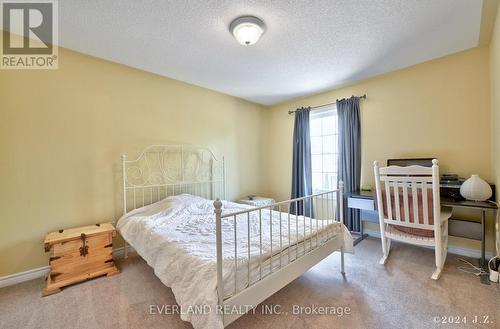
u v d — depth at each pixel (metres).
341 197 2.25
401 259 2.50
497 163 2.06
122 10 1.74
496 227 2.09
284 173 4.33
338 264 2.40
